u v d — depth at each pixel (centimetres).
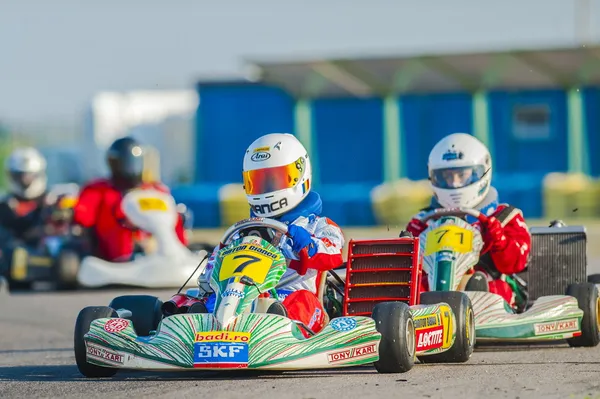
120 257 5956
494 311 3181
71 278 5809
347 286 2955
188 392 2406
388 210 10450
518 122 12119
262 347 2484
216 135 12406
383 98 11231
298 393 2353
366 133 12300
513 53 10050
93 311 2731
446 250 3281
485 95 11619
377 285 2938
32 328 4319
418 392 2364
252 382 2552
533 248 3566
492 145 12156
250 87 12338
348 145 12312
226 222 10806
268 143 2883
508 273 3425
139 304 2875
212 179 12425
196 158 12438
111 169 6000
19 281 6084
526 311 3234
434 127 12188
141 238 6094
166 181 14938
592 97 11994
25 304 5244
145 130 15275
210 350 2486
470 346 2955
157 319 2872
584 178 10762
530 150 12112
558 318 3250
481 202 3534
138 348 2558
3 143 14812
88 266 5803
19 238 6719
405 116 12219
